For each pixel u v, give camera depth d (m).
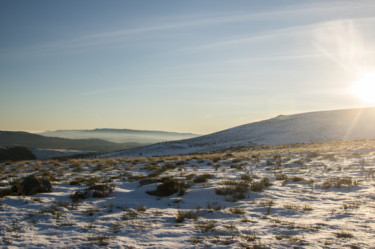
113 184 14.41
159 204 10.55
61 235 7.21
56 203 10.36
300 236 6.56
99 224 8.08
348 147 35.91
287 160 24.02
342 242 6.10
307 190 11.95
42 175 18.89
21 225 8.02
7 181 15.68
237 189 11.66
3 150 87.12
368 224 7.23
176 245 6.32
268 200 10.38
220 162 25.27
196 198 11.12
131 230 7.48
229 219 8.28
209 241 6.48
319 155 27.03
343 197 10.47
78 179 16.06
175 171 20.25
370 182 12.91
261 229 7.19
